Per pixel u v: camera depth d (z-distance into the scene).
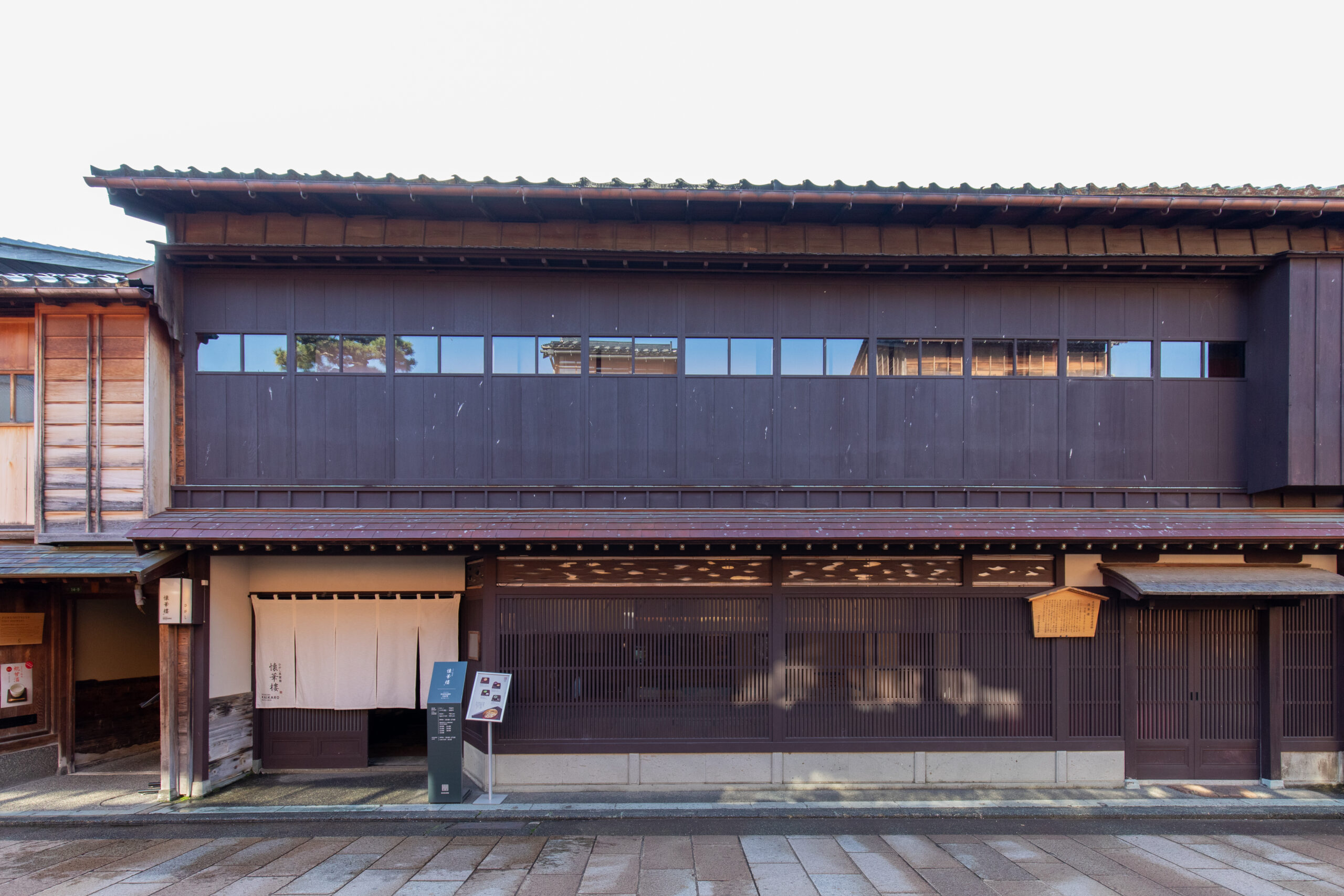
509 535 8.41
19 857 7.23
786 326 9.48
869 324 9.48
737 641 9.23
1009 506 9.31
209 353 9.34
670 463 9.34
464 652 10.17
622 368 9.45
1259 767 9.21
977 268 9.33
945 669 9.23
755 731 9.13
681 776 9.05
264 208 9.01
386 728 12.38
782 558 9.27
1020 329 9.49
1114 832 7.80
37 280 8.80
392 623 10.06
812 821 8.09
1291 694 9.26
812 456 9.38
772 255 9.18
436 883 6.55
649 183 8.63
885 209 8.90
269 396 9.27
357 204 8.84
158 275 8.93
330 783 9.38
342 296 9.38
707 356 9.48
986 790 8.96
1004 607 9.30
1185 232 9.44
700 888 6.45
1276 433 8.98
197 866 6.98
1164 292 9.54
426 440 9.30
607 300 9.48
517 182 8.55
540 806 8.40
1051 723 9.18
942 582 9.30
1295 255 8.86
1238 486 9.38
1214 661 9.30
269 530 8.47
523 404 9.35
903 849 7.32
